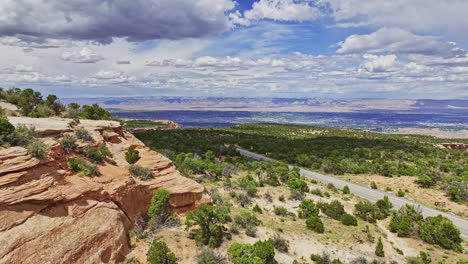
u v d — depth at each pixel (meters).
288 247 36.16
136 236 28.30
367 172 93.44
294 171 79.56
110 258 22.78
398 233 45.81
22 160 21.00
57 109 77.31
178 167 62.59
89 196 24.75
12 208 18.86
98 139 36.38
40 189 20.67
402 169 89.88
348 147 146.25
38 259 18.20
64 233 20.56
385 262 35.59
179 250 28.77
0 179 19.03
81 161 28.14
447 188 69.38
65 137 30.58
